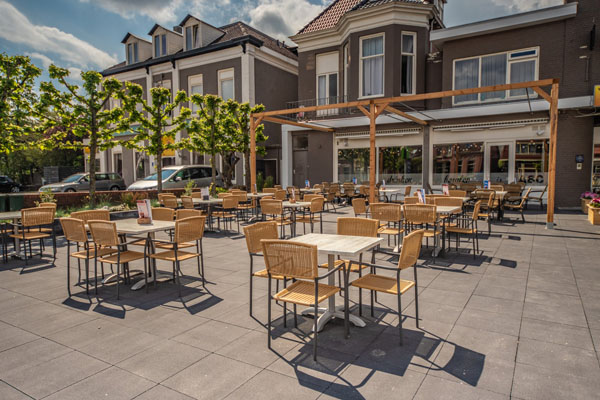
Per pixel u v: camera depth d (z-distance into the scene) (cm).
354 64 1538
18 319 383
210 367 283
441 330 342
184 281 509
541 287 456
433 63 1487
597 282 471
